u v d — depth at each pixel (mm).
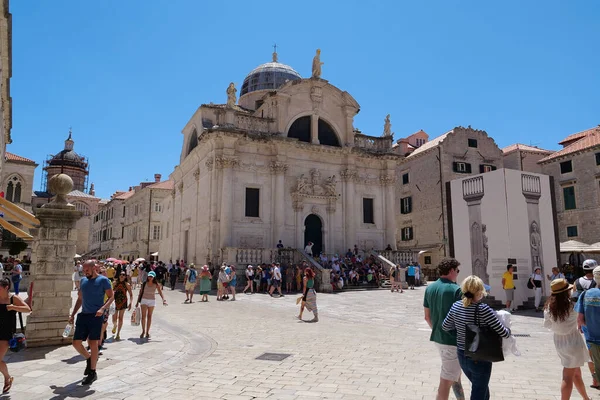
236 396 6375
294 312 16734
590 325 6012
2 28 16547
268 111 34250
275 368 8023
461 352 4727
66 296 10438
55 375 7660
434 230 41875
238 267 27500
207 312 16656
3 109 24859
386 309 17641
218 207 30047
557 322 5820
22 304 6980
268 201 31844
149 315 11336
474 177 18156
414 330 12477
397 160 37031
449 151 42000
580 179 37469
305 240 32969
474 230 18016
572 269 27656
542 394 6438
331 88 35312
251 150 31812
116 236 67250
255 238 30844
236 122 31797
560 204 39031
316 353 9320
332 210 33656
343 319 14773
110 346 10125
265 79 42625
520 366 8211
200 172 34156
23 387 6945
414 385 6883
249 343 10477
